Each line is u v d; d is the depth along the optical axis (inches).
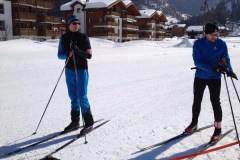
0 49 874.1
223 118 199.5
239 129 175.9
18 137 171.2
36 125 193.0
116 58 692.7
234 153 143.1
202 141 159.9
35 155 145.7
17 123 197.3
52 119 206.5
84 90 175.3
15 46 959.0
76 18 171.6
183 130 178.1
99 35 1807.3
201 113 214.4
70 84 176.9
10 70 465.7
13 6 1438.2
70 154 145.6
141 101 259.6
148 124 191.6
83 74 173.5
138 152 146.9
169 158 139.9
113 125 190.7
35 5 1535.4
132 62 604.1
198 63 151.3
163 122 195.3
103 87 326.6
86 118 177.9
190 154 137.7
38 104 250.8
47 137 171.2
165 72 452.1
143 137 167.8
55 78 393.4
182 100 262.2
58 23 1724.9
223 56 152.3
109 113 220.5
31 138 169.6
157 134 171.9
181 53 903.1
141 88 321.1
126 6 2023.9
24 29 1438.2
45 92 302.5
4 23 1397.6
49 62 572.1
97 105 245.3
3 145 159.2
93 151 149.2
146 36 2409.0
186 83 353.4
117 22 1940.2
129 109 231.9
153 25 2484.0
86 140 164.7
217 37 152.3
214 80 155.3
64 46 174.7
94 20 1827.0
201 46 151.6
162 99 267.1
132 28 2134.6
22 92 302.2
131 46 1252.5
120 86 333.1
